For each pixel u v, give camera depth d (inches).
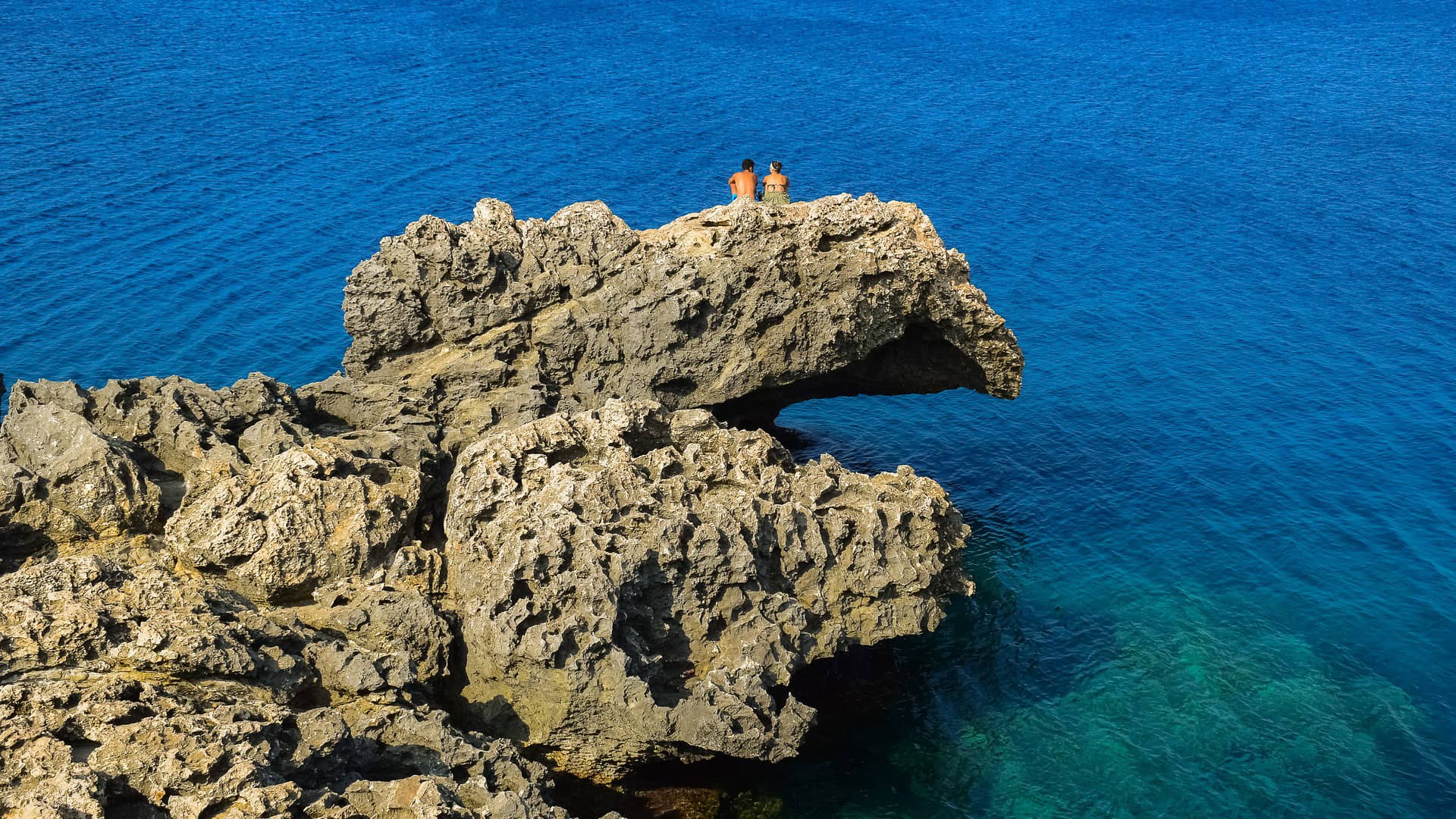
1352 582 1707.7
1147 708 1481.3
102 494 1190.3
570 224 1676.9
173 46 4744.1
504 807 967.0
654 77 4512.8
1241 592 1697.8
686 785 1298.0
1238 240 3004.4
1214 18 5826.8
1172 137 3868.1
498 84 4345.5
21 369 2154.3
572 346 1668.3
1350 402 2212.1
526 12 5718.5
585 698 1168.2
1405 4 6136.8
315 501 1203.2
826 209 1692.9
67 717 893.2
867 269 1680.6
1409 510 1873.8
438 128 3737.7
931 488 1440.7
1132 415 2182.6
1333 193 3356.3
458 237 1653.5
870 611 1364.4
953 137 3828.7
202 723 911.0
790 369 1722.4
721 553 1244.5
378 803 908.6
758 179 1818.4
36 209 2901.1
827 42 5206.7
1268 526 1840.6
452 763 1043.3
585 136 3695.9
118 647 983.0
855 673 1525.6
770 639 1263.5
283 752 928.3
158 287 2507.4
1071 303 2640.3
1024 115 4116.6
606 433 1320.1
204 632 1000.2
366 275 1609.3
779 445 1444.4
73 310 2384.4
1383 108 4215.1
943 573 1438.2
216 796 855.1
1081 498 1935.3
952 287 1734.7
